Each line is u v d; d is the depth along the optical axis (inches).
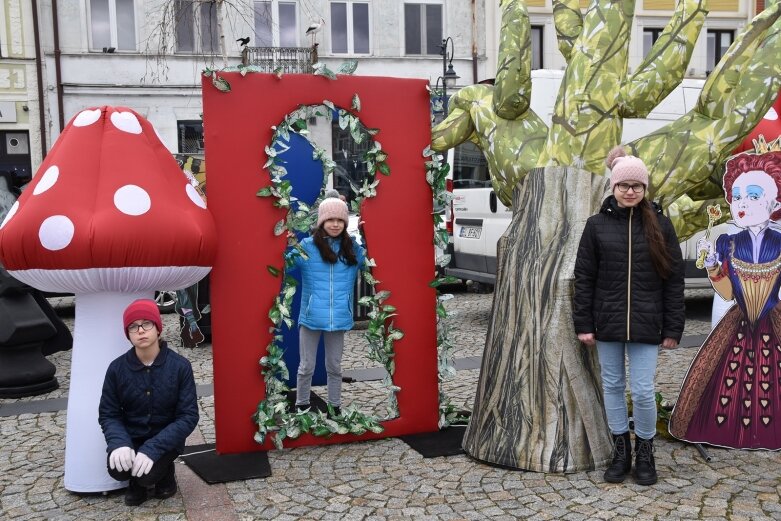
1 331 225.8
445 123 180.5
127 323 135.9
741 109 156.9
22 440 182.9
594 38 161.5
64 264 137.4
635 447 153.6
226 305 165.3
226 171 163.6
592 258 144.3
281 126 167.0
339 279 186.9
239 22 668.1
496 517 130.3
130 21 657.0
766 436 163.2
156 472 136.9
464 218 375.9
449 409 187.9
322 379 232.5
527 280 158.2
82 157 143.7
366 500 139.7
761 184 166.9
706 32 716.0
